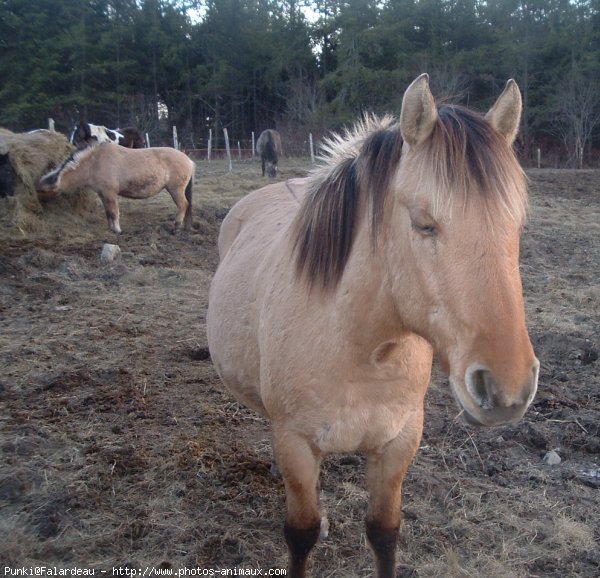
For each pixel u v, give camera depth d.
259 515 2.75
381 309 1.70
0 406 3.75
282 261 2.05
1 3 38.31
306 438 1.96
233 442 3.38
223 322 2.43
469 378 1.36
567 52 30.36
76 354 4.58
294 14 41.41
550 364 4.47
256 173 17.66
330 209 1.84
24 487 2.92
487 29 32.59
